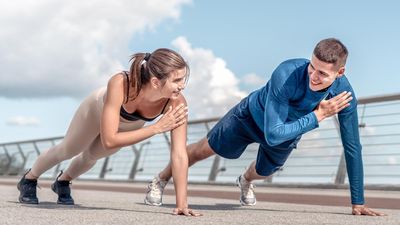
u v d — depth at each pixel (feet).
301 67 10.02
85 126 11.05
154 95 9.95
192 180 31.91
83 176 44.50
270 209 13.24
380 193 20.59
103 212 10.34
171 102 10.45
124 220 8.73
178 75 9.59
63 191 13.17
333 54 9.37
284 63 10.19
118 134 9.87
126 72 9.97
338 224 9.04
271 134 9.98
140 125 11.09
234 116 11.84
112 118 9.87
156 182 14.17
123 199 17.02
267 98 10.14
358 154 11.27
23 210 10.50
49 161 12.25
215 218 9.62
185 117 10.27
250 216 10.33
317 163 24.56
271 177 26.73
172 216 9.73
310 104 10.21
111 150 11.84
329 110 9.84
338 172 23.49
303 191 22.31
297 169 25.45
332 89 10.46
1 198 15.16
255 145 28.40
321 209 13.52
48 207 11.69
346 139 11.22
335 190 23.02
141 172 36.86
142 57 9.77
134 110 10.42
